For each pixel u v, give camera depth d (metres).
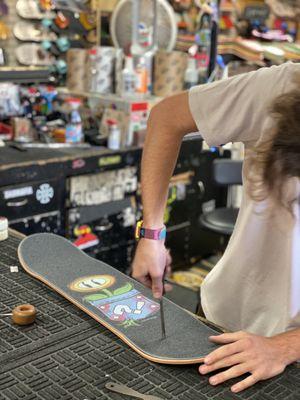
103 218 3.24
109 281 1.45
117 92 3.46
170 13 3.47
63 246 1.64
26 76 3.18
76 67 3.48
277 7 4.11
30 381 1.05
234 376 1.08
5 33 3.25
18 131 3.28
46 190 2.92
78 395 1.01
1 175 2.71
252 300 1.44
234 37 3.76
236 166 3.05
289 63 1.27
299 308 1.33
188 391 1.04
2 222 1.69
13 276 1.47
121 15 3.49
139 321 1.27
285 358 1.12
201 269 3.98
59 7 3.45
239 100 1.32
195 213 3.88
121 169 3.25
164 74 3.49
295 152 0.95
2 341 1.17
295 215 1.26
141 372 1.09
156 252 1.47
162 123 1.46
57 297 1.37
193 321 1.29
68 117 3.44
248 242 1.41
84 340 1.19
